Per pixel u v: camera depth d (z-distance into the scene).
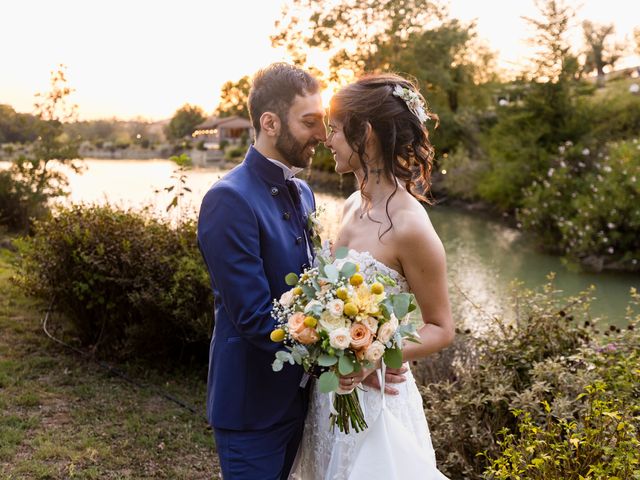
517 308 3.99
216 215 1.92
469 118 22.19
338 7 24.03
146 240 4.56
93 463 3.17
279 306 1.88
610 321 7.73
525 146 16.53
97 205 5.00
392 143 1.97
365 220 2.04
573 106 16.45
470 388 3.18
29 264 5.11
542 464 2.18
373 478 1.85
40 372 4.36
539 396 2.93
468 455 3.06
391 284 1.81
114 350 4.72
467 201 19.94
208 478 3.15
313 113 2.00
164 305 4.36
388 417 1.91
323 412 2.06
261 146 2.06
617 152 12.73
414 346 1.94
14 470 3.00
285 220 2.07
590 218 11.82
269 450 2.03
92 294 4.57
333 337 1.64
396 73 2.09
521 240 13.97
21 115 11.49
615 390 2.71
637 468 2.12
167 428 3.66
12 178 11.29
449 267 11.09
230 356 2.02
